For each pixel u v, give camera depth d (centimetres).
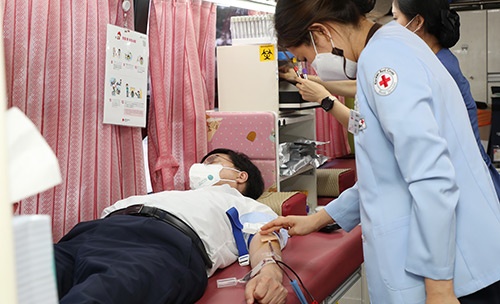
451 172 122
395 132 125
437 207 121
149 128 263
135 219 192
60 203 212
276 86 286
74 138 216
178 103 274
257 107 291
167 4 265
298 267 201
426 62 132
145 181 250
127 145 242
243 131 280
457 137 133
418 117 123
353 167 392
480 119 438
